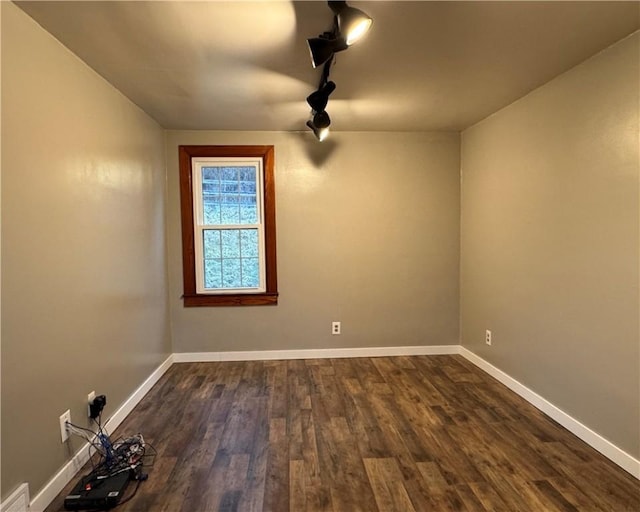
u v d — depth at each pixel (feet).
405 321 12.33
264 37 6.06
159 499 5.66
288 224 11.95
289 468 6.40
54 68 5.93
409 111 9.96
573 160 7.32
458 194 12.21
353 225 12.08
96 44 6.18
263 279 12.15
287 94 8.56
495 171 10.12
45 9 5.19
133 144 9.05
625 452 6.28
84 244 6.73
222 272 12.12
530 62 7.07
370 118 10.59
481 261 10.97
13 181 5.02
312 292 12.12
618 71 6.30
